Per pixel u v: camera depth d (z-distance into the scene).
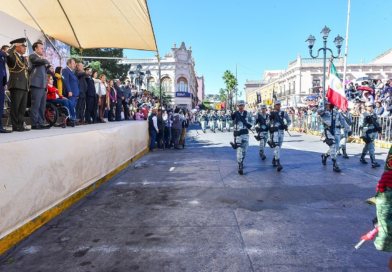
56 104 6.88
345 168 7.50
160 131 12.59
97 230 3.77
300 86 38.53
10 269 2.85
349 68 36.53
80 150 5.21
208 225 3.89
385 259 2.98
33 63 5.94
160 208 4.61
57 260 3.02
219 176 6.79
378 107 12.66
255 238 3.48
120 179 6.68
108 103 10.14
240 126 6.98
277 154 7.35
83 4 7.86
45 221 4.02
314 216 4.19
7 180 3.26
